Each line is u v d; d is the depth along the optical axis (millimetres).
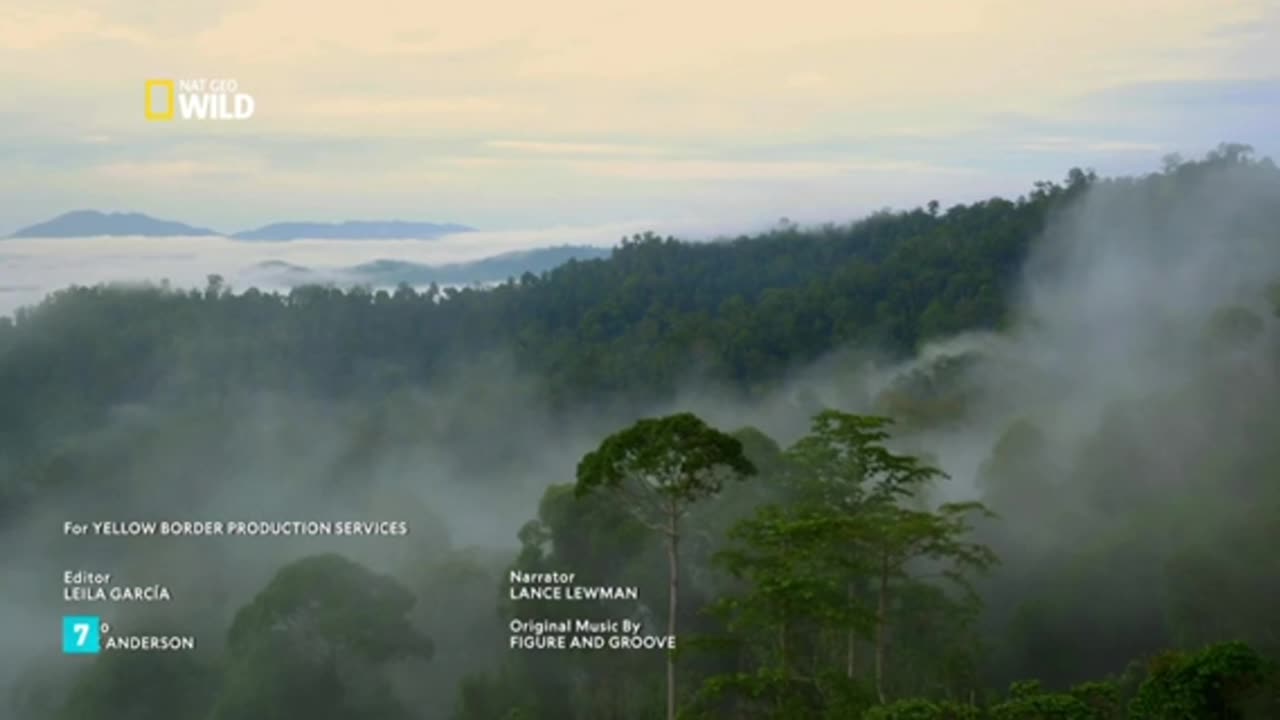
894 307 147875
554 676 51438
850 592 39500
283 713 49562
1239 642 29281
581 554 53438
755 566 33094
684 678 46094
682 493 32656
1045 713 28016
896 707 28391
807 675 33656
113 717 55969
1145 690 29672
